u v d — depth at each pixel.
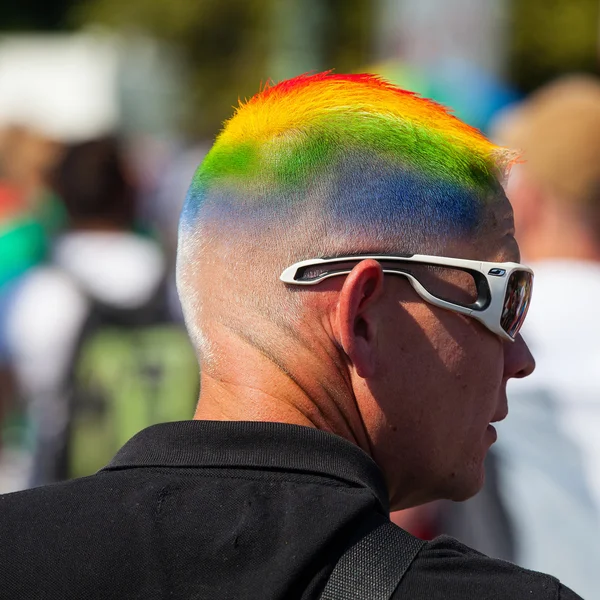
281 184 3.67
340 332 3.55
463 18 13.25
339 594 3.08
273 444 3.43
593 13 40.78
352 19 36.59
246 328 3.68
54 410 9.48
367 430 3.71
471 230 3.69
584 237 7.08
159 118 36.00
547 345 6.66
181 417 9.20
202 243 3.83
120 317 9.45
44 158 16.70
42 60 34.66
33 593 3.23
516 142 7.64
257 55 40.22
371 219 3.61
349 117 3.71
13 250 10.28
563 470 6.48
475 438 3.88
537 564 6.46
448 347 3.69
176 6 41.47
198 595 3.16
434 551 3.20
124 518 3.33
